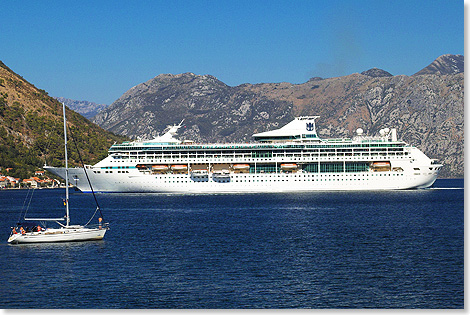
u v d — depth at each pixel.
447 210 163.62
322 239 112.81
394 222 137.25
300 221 139.00
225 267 89.50
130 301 73.62
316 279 82.69
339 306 71.44
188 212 159.88
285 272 86.38
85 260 94.56
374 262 92.50
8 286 80.19
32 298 75.12
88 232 111.62
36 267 90.00
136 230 125.62
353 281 81.69
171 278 83.44
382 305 71.81
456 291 77.06
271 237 115.19
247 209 166.50
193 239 113.31
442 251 100.75
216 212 159.12
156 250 102.31
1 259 95.38
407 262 92.44
